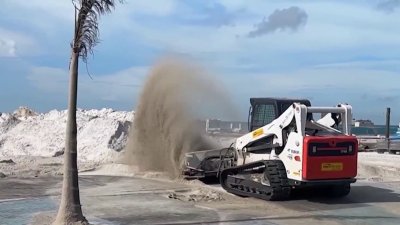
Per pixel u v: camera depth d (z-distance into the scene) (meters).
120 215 10.83
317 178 12.63
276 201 13.41
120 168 19.06
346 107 13.53
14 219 10.08
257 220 10.80
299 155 12.71
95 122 27.31
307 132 13.22
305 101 14.27
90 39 8.81
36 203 11.99
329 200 13.77
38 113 35.88
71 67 8.77
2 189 14.16
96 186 15.16
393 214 11.93
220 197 13.77
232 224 10.29
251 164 14.11
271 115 14.38
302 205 12.94
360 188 16.27
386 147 36.50
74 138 8.84
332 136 12.88
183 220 10.51
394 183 17.80
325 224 10.70
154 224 10.00
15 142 27.67
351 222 10.93
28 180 16.11
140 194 13.80
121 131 26.41
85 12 8.70
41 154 25.98
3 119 30.53
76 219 8.82
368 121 63.44
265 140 14.16
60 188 14.43
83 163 21.42
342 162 12.84
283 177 13.15
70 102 8.78
